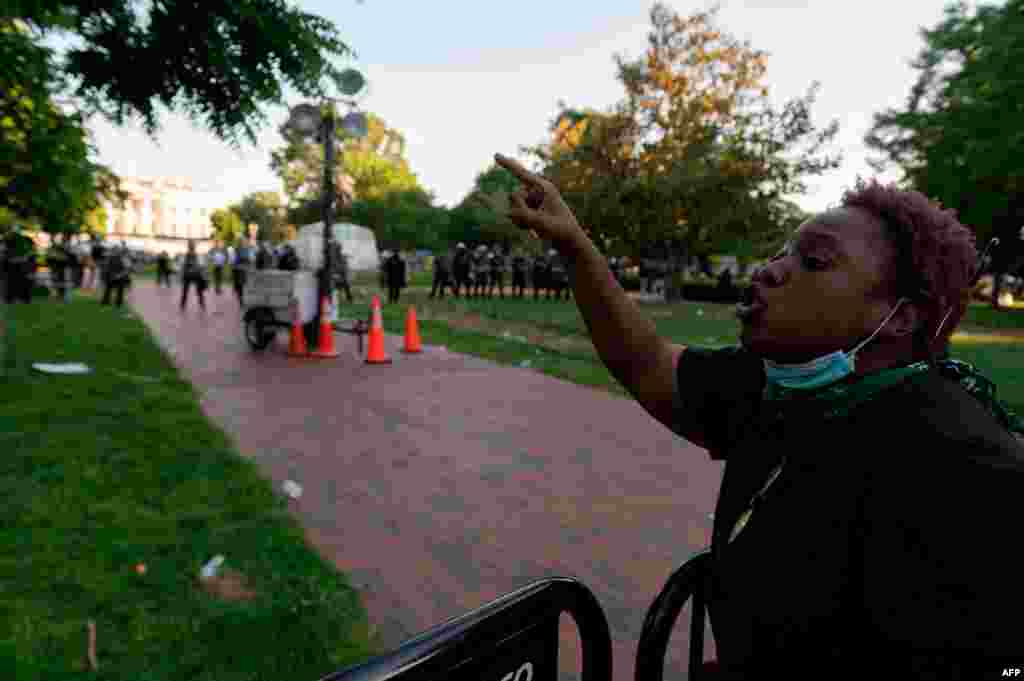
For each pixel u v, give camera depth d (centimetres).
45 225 601
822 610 77
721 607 93
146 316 1570
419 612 309
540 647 100
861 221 86
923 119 2462
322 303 1054
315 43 702
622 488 480
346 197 1056
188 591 308
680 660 279
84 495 415
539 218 113
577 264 117
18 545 344
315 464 516
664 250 2564
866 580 73
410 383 849
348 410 696
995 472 69
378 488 469
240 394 755
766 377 104
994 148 1962
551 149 2283
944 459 72
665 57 2166
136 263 4425
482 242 6347
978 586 65
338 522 408
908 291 82
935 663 67
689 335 1405
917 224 83
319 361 1000
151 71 668
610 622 309
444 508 436
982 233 2373
